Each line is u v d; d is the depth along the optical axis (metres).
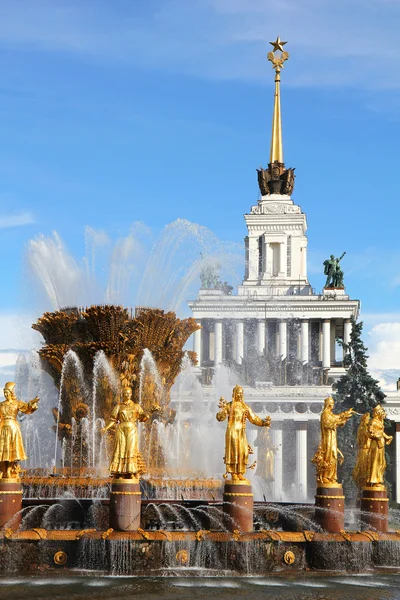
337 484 34.22
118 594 26.00
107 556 29.27
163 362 38.94
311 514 34.47
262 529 32.56
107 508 32.25
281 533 31.33
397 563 32.53
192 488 36.16
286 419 124.06
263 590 27.48
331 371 147.62
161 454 38.44
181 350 40.03
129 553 29.30
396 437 122.88
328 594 27.20
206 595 26.28
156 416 38.56
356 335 103.81
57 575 28.66
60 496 34.31
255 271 165.62
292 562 31.06
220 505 33.09
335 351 161.38
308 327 155.62
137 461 31.06
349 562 31.55
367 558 31.95
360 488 36.81
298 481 122.19
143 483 35.47
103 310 37.41
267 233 166.00
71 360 38.28
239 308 153.75
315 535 31.59
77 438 37.72
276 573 30.47
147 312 38.16
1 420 31.03
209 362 151.62
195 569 29.73
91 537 29.53
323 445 34.47
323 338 153.75
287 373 133.25
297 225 166.50
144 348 38.09
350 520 37.09
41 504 32.41
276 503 37.34
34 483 34.41
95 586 27.12
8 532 29.55
